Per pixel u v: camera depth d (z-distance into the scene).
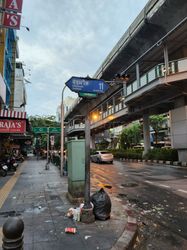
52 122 57.50
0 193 9.23
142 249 4.43
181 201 8.02
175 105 21.94
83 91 6.10
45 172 17.67
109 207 5.75
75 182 7.37
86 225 5.29
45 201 7.66
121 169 19.86
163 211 6.89
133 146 51.69
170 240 4.82
